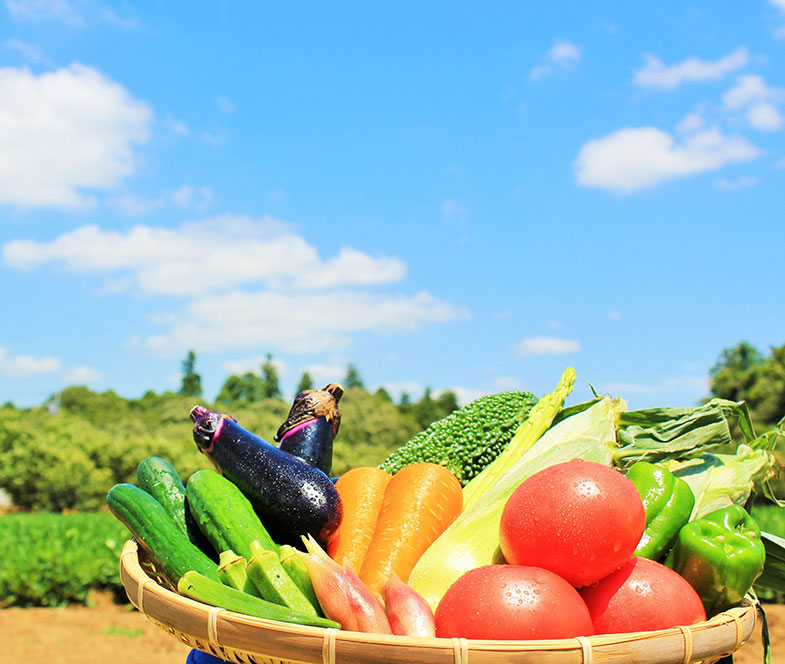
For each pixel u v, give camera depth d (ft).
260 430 111.45
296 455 6.83
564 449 6.61
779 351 78.74
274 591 4.89
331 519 5.93
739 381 78.07
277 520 5.95
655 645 4.32
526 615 4.53
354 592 4.68
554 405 7.34
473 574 4.97
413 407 159.43
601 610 4.93
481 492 6.85
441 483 6.41
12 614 30.27
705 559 5.34
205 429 6.41
